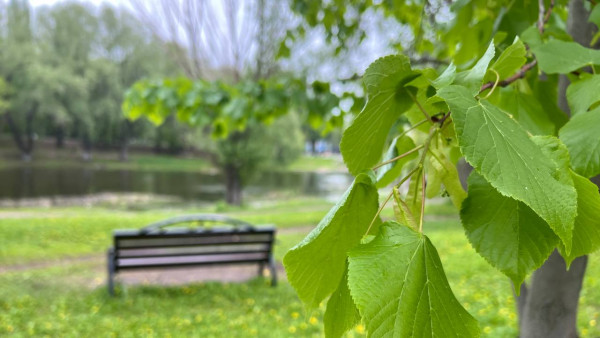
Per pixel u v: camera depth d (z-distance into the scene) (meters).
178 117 4.74
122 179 44.72
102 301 6.57
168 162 64.69
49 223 13.73
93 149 67.81
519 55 0.72
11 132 62.09
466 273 7.59
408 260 0.50
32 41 56.00
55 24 57.59
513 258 0.62
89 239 12.06
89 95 56.19
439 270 0.51
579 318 5.26
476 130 0.50
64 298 6.72
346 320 0.63
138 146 71.25
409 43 3.95
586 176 0.74
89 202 29.80
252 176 28.48
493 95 0.92
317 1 4.04
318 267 0.65
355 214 0.65
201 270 8.77
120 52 59.78
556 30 1.28
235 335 5.20
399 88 0.71
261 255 7.46
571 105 0.87
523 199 0.47
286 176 54.09
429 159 0.73
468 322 0.49
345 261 0.65
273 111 4.59
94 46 58.81
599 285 6.43
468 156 0.49
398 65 0.68
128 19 55.94
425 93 0.74
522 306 2.18
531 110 1.00
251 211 23.14
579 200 0.58
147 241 6.77
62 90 51.31
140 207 27.36
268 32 15.67
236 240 7.18
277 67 16.08
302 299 0.66
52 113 52.12
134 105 4.56
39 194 32.72
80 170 52.06
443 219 15.68
